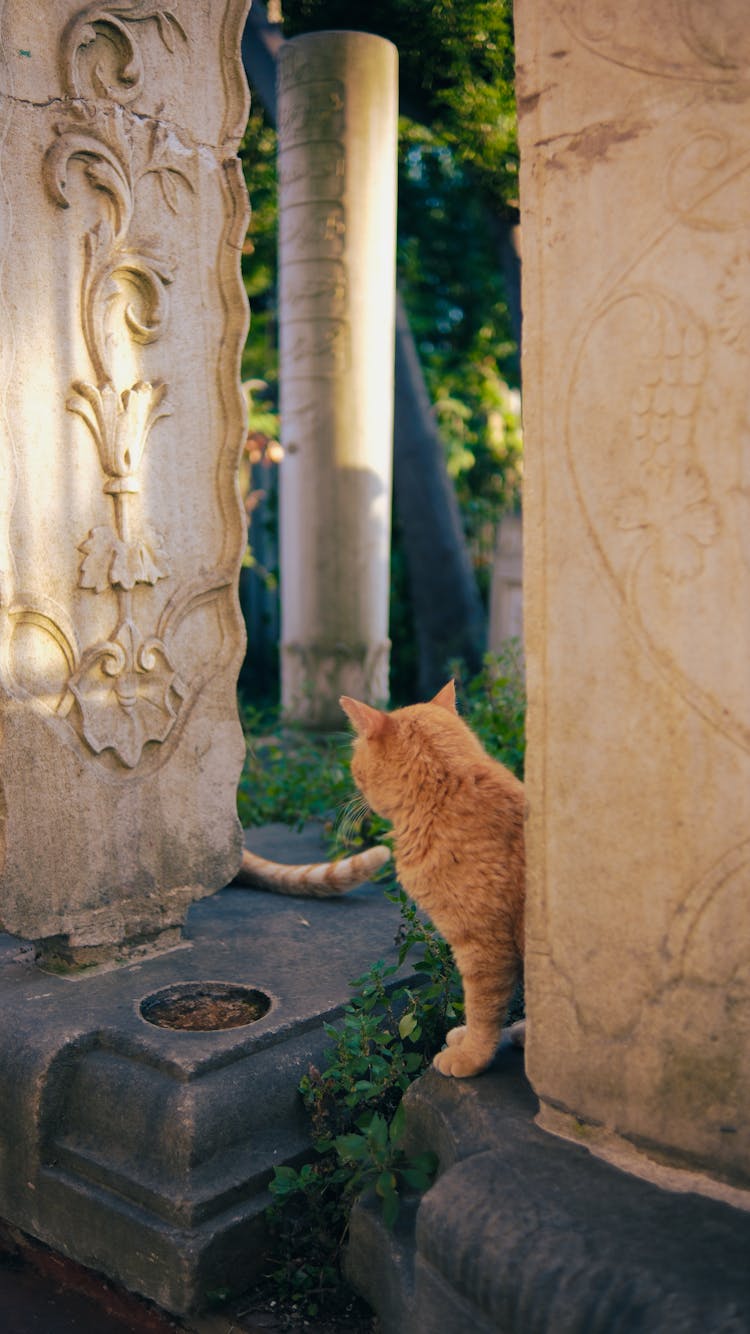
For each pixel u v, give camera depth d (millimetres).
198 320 3359
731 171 1861
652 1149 2104
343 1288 2500
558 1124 2238
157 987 3094
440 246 10055
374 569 6586
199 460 3408
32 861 3041
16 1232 2834
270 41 5938
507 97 5531
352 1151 2387
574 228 2053
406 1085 2729
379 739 2562
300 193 6117
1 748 2953
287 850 4730
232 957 3336
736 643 1927
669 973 2061
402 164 8023
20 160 2889
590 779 2139
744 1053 1979
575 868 2174
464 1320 1977
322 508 6441
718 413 1911
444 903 2451
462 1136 2305
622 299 2004
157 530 3297
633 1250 1826
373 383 6379
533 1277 1844
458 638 9258
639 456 2010
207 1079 2611
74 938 3160
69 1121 2734
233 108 3369
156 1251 2436
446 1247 2008
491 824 2443
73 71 2955
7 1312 2621
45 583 3033
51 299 2990
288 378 6461
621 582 2057
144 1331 2520
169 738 3381
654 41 1921
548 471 2143
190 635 3428
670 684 2012
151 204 3191
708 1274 1760
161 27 3158
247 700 10766
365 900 3934
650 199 1954
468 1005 2467
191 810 3443
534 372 2145
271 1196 2549
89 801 3168
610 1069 2148
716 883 1989
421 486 8914
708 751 1979
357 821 3697
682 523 1968
